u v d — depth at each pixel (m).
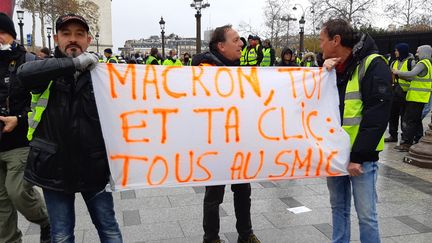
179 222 4.20
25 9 39.06
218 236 3.50
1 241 3.38
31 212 3.32
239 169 3.08
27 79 2.36
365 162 2.92
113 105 2.77
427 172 6.13
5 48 3.12
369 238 2.99
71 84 2.56
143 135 2.86
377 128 2.79
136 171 2.86
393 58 10.90
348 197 3.30
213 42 3.43
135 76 2.83
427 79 7.28
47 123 2.57
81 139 2.57
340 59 3.07
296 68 3.17
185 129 2.95
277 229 4.00
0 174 3.30
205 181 3.03
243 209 3.52
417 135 8.05
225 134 3.03
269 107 3.10
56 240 2.67
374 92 2.80
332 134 3.17
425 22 31.75
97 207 2.76
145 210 4.54
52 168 2.55
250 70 3.09
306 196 4.98
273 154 3.12
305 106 3.17
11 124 3.08
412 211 4.49
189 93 2.95
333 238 3.33
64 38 2.60
